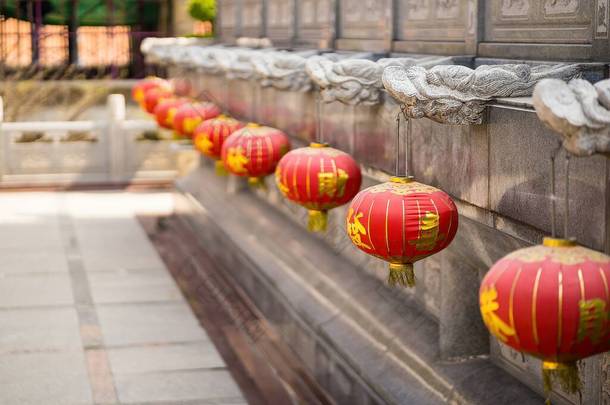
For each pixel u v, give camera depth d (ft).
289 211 35.81
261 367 27.91
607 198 13.79
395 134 21.59
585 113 11.97
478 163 17.53
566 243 12.27
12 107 71.56
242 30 43.68
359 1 28.35
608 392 15.47
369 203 16.11
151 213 52.49
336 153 20.84
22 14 79.71
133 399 25.39
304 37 34.12
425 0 23.41
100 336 30.60
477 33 20.35
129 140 61.05
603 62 16.16
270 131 25.39
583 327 11.74
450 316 21.11
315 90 25.88
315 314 26.76
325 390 25.88
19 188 59.36
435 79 16.21
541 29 18.20
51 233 46.83
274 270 31.50
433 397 20.59
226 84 39.81
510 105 16.19
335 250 30.04
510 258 12.29
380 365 22.66
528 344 12.04
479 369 20.71
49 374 27.09
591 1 16.49
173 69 48.73
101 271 39.37
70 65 79.46
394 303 24.86
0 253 42.34
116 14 81.51
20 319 32.27
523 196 15.96
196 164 50.16
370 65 20.29
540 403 18.90
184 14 78.64
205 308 34.01
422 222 15.83
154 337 30.68
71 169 60.44
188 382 26.71
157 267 40.22
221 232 39.34
